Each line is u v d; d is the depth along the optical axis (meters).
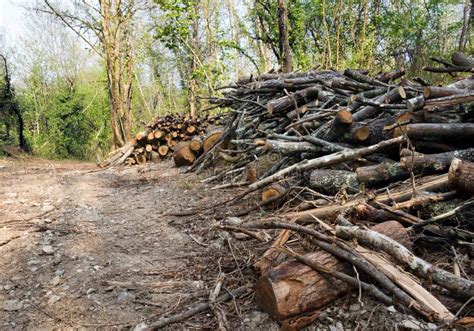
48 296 3.00
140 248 3.96
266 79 8.11
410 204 3.22
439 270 2.32
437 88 3.96
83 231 4.45
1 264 3.56
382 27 16.27
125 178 8.04
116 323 2.64
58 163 12.35
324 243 2.73
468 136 3.81
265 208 4.63
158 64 22.89
